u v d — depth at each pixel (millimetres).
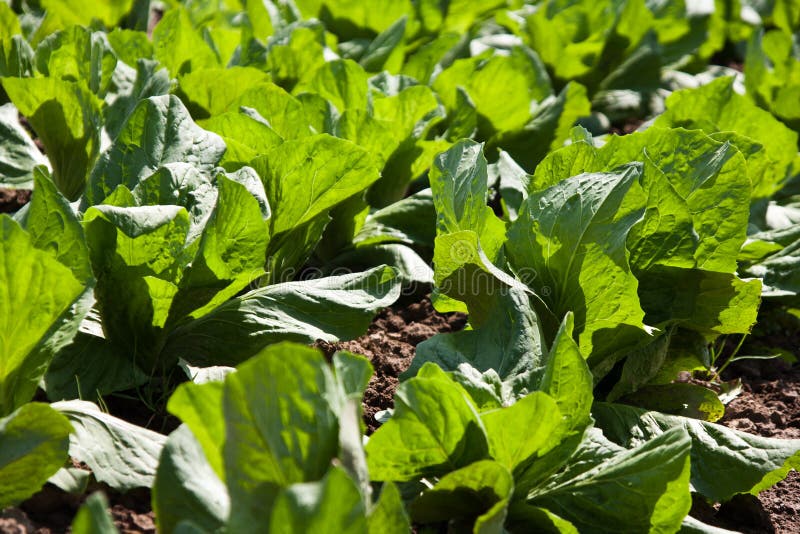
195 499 1197
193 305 1415
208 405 1162
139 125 1471
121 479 1279
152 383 1440
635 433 1424
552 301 1436
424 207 1714
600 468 1312
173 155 1467
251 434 1134
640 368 1467
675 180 1486
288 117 1665
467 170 1465
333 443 1163
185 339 1436
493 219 1475
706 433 1417
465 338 1388
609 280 1398
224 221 1387
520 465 1288
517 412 1247
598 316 1415
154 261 1373
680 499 1275
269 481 1143
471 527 1286
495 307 1389
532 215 1441
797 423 1576
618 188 1403
